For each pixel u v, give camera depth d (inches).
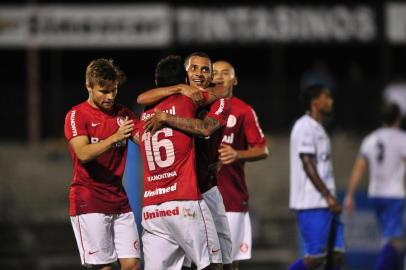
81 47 2696.9
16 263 1749.5
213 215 739.4
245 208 863.7
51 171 2183.8
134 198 1253.1
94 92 729.0
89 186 737.6
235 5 2736.2
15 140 2608.3
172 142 700.7
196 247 697.6
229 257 750.5
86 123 736.3
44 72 2864.2
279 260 1814.7
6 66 2950.3
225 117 717.9
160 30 2709.2
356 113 2699.3
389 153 1198.9
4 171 2167.8
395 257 1192.2
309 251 965.2
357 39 2768.2
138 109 1790.1
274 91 2714.1
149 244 719.1
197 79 735.7
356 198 1512.1
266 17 2743.6
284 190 2160.4
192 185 699.4
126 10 2691.9
